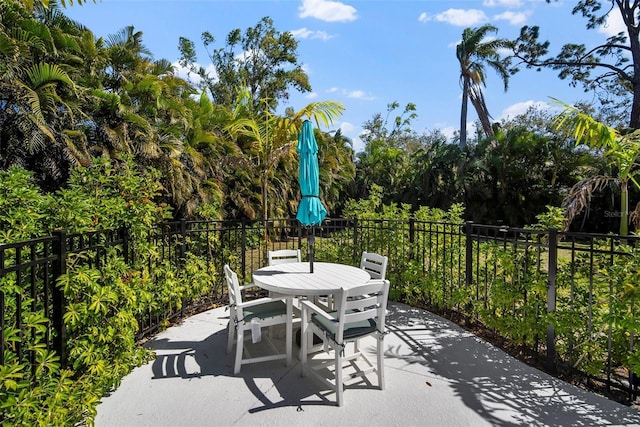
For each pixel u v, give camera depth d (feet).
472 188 49.75
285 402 8.55
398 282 17.12
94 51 26.22
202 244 16.65
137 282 10.62
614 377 9.82
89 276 8.05
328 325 9.09
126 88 27.50
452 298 14.08
